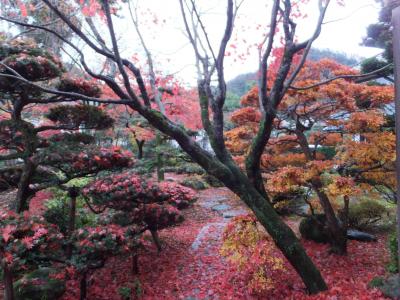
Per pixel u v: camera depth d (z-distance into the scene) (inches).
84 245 175.6
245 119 266.5
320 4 161.3
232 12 157.1
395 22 66.8
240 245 190.1
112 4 181.3
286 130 264.1
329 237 265.4
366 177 233.3
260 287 186.2
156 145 482.3
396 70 66.6
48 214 276.7
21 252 144.6
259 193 178.7
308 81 216.7
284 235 170.9
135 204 246.7
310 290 170.9
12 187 223.0
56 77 207.9
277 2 157.9
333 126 253.4
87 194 219.9
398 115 66.4
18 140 200.8
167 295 207.8
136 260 246.4
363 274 206.4
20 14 275.9
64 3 219.0
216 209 439.8
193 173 603.8
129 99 159.8
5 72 176.6
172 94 373.1
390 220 311.9
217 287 207.3
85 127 231.1
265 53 165.0
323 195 243.8
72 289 214.8
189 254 277.7
